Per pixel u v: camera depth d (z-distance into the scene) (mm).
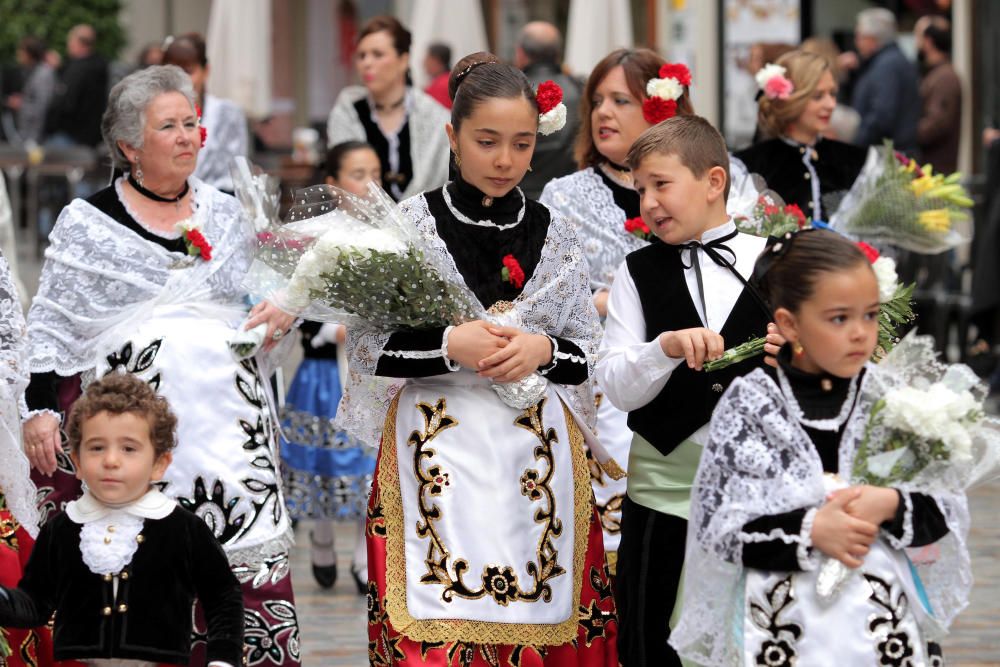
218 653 5555
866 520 4984
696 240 6207
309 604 8977
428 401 5957
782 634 5043
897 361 5422
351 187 9570
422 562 5840
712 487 5199
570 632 5961
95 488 5586
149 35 30875
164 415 5664
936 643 5352
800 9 18734
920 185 8000
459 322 5902
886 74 17250
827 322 5039
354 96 11273
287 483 9359
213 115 12023
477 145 5848
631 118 7414
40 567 5629
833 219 8359
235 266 6789
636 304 6230
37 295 6645
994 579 9195
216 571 5688
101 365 6543
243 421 6570
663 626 6070
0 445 6203
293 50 28484
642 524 6121
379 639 5945
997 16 19359
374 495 6043
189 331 6570
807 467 5105
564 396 6156
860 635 5008
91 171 22109
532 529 5898
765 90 8484
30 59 26234
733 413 5203
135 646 5543
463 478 5859
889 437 5203
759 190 7980
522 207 6094
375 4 28516
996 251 14141
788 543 5000
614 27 16953
